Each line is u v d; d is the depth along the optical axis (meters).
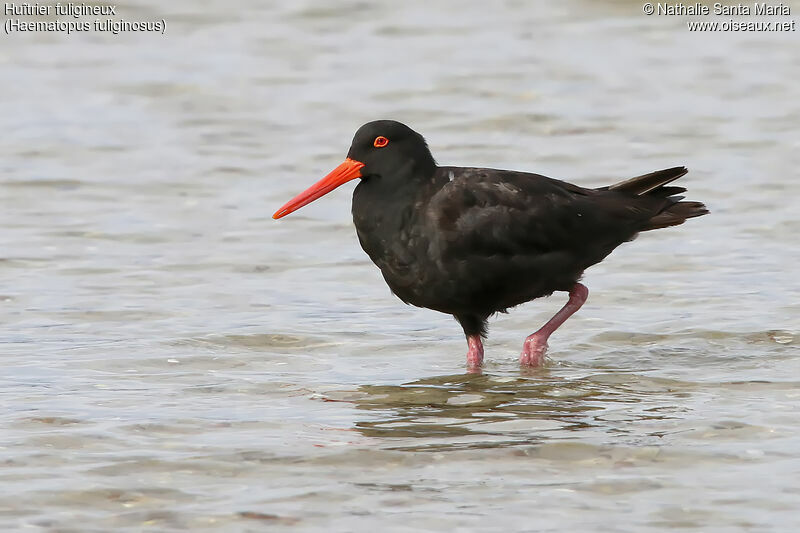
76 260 17.36
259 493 9.12
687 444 10.05
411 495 9.05
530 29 31.66
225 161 22.73
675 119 24.84
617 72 28.17
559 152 22.89
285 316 14.91
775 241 17.88
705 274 16.42
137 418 10.94
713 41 30.42
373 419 10.99
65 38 31.06
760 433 10.28
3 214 19.72
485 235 12.73
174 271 16.92
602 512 8.67
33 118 25.44
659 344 13.62
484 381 12.42
